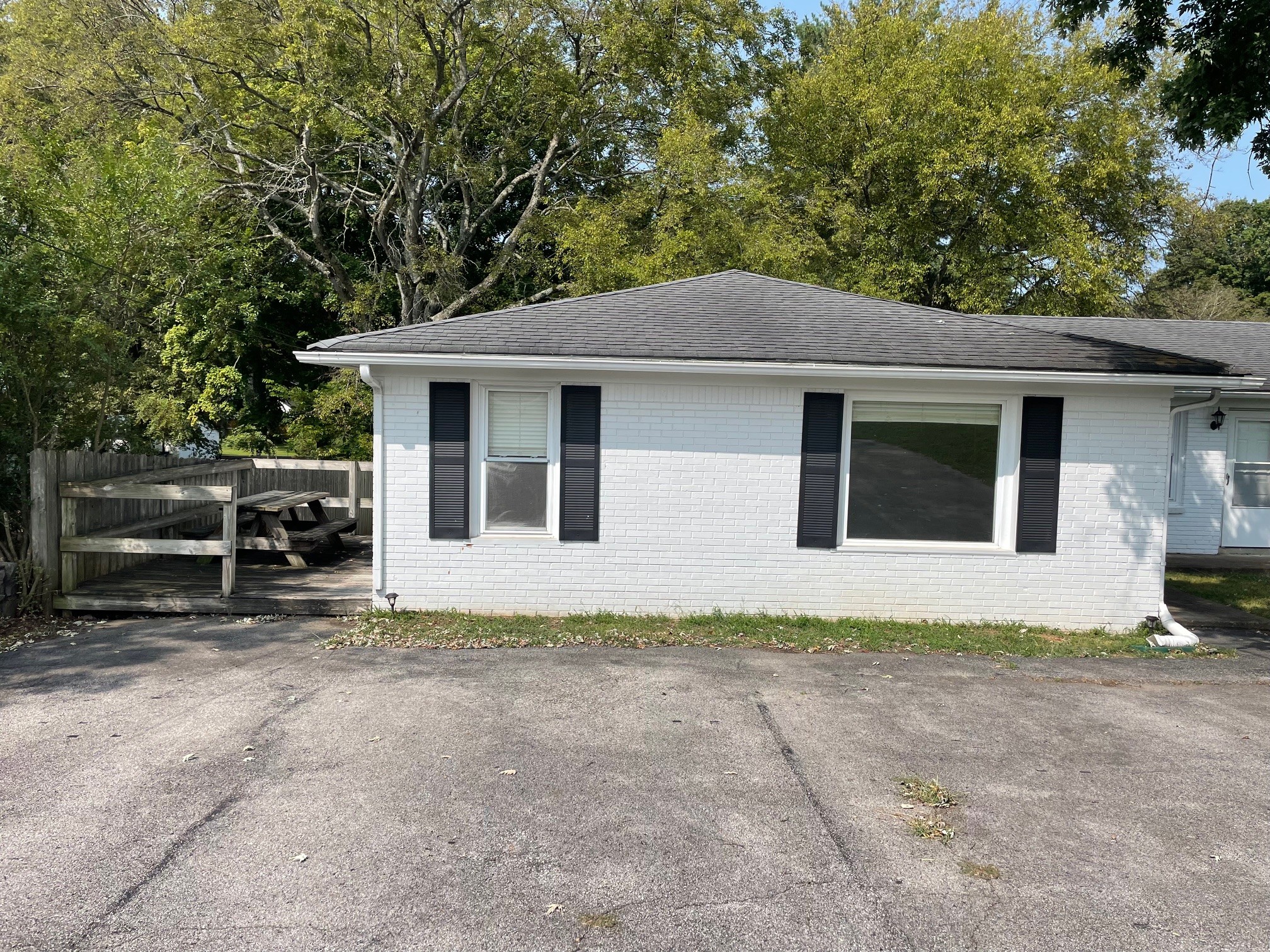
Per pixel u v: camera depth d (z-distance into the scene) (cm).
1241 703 650
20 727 547
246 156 1838
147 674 666
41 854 387
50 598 847
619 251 1778
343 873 374
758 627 840
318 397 1862
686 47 1958
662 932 338
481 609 877
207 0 1841
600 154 2200
